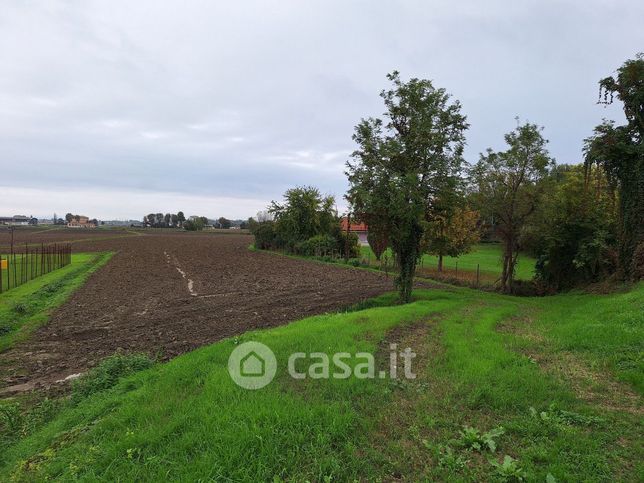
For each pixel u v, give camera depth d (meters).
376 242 16.52
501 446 4.07
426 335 8.77
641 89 15.86
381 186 14.15
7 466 4.25
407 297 14.88
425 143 14.23
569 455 3.83
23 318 12.33
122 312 13.50
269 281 21.95
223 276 24.14
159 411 4.77
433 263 37.72
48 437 4.81
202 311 13.67
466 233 27.53
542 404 5.02
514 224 20.38
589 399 5.20
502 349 7.39
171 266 29.94
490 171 20.19
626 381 5.75
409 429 4.39
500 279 22.88
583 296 16.47
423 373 6.23
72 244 54.88
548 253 20.41
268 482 3.53
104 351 9.23
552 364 6.71
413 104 14.65
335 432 4.21
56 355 9.05
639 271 15.77
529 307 13.93
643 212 16.31
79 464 3.88
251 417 4.43
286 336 8.16
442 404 5.04
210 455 3.78
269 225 49.22
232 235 102.50
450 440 4.14
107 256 37.19
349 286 20.00
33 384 7.39
